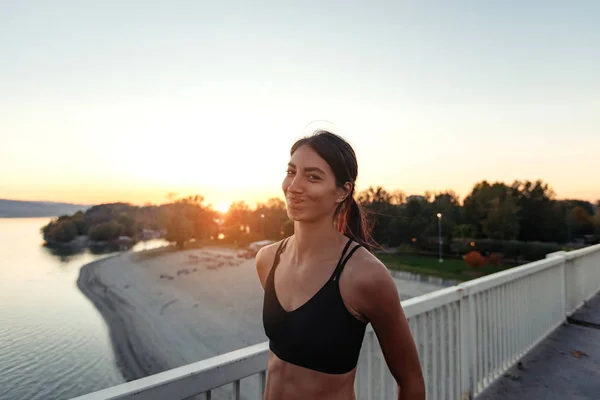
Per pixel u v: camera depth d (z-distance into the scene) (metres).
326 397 0.95
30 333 19.95
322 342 0.94
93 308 31.53
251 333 24.03
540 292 4.30
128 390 1.07
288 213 1.07
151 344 22.27
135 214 130.38
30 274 48.94
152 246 100.50
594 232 57.16
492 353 3.29
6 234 116.81
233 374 1.34
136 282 46.56
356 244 1.05
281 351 1.01
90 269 57.50
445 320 2.67
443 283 38.16
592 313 5.18
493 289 3.35
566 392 3.06
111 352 20.12
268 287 1.14
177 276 50.00
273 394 1.03
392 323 0.98
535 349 3.99
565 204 65.44
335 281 0.98
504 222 50.03
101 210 125.06
